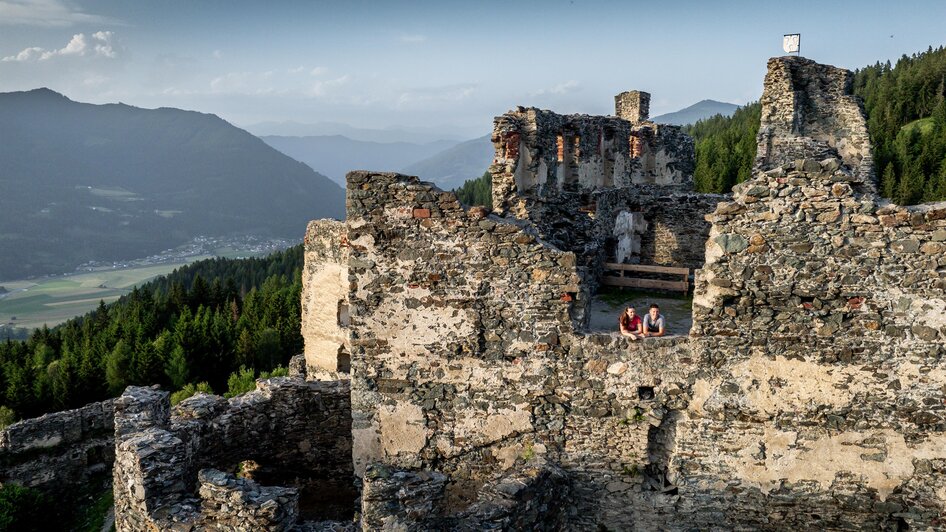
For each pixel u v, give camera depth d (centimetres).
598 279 1688
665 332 1275
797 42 2052
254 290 6788
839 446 1050
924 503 1032
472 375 1166
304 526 1015
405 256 1161
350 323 1198
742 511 1098
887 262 997
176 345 4181
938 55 10900
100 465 2042
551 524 1101
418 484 945
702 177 7950
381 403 1203
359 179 1155
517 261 1125
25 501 1652
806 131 2103
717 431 1087
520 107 1653
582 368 1126
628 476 1133
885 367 1017
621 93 2633
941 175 7106
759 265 1041
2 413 3406
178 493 1083
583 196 1877
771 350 1051
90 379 3769
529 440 1160
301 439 1545
